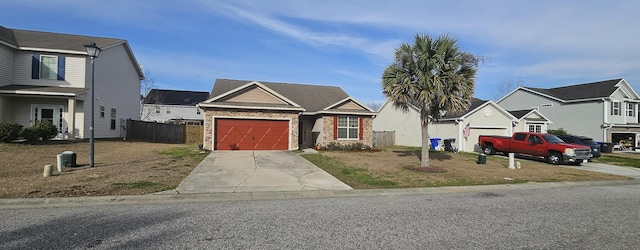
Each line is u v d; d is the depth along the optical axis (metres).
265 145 18.66
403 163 13.93
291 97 23.88
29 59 18.22
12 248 3.93
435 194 8.23
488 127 25.03
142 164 11.48
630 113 30.05
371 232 4.82
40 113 18.33
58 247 4.00
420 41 11.74
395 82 11.96
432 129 26.36
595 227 5.32
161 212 5.83
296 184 8.88
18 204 6.20
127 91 25.17
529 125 27.03
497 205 6.92
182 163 12.05
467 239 4.59
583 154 16.09
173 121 44.38
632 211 6.54
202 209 6.12
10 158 11.52
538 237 4.74
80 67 18.95
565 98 30.83
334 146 19.77
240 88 18.62
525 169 13.64
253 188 8.22
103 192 7.18
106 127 21.55
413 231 4.91
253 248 4.07
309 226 5.08
